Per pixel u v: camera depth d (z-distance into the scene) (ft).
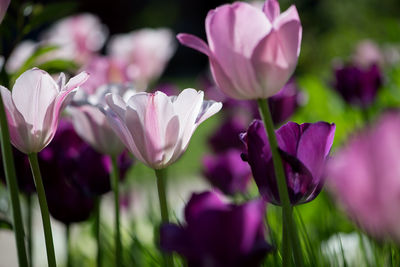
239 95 2.66
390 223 2.02
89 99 3.28
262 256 2.39
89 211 3.32
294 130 2.69
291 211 2.63
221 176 4.39
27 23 3.31
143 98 2.70
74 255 4.51
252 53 2.62
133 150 2.77
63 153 3.26
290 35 2.61
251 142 2.68
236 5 2.60
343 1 13.16
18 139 2.78
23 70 3.34
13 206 2.72
